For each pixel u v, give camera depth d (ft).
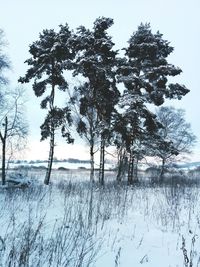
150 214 31.55
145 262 17.88
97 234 23.58
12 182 60.39
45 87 77.77
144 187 57.62
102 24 69.92
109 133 64.80
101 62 68.80
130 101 63.16
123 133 66.64
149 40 71.41
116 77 68.80
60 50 72.95
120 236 23.43
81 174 125.39
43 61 75.82
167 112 101.91
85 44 67.31
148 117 66.54
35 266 15.37
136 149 66.90
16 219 26.43
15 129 76.23
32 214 29.60
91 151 65.62
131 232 24.84
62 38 75.00
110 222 27.84
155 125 67.41
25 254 15.16
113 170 135.13
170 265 17.44
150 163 87.97
